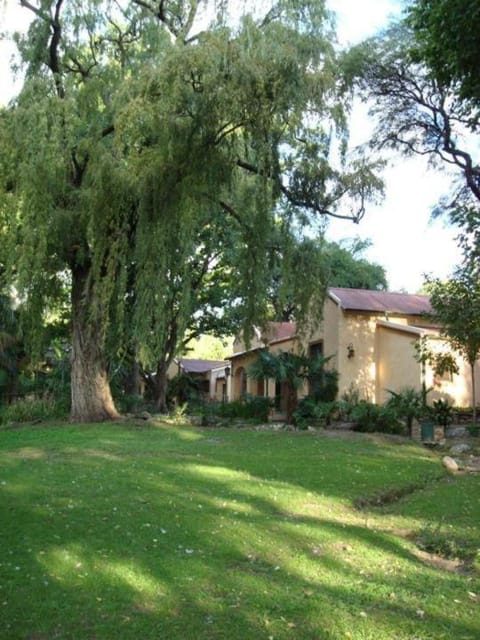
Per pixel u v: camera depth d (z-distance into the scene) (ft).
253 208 57.16
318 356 67.41
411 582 16.67
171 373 138.10
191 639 12.74
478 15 33.32
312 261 60.18
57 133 47.16
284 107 45.65
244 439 46.88
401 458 39.06
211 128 46.80
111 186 48.08
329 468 33.83
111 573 16.30
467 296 49.49
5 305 75.97
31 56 54.75
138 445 41.91
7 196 48.44
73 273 58.23
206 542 19.36
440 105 58.85
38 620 13.47
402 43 56.49
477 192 60.44
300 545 19.58
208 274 84.38
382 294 79.82
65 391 72.23
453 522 23.47
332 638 12.92
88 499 24.43
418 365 66.90
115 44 58.59
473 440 50.14
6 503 23.65
